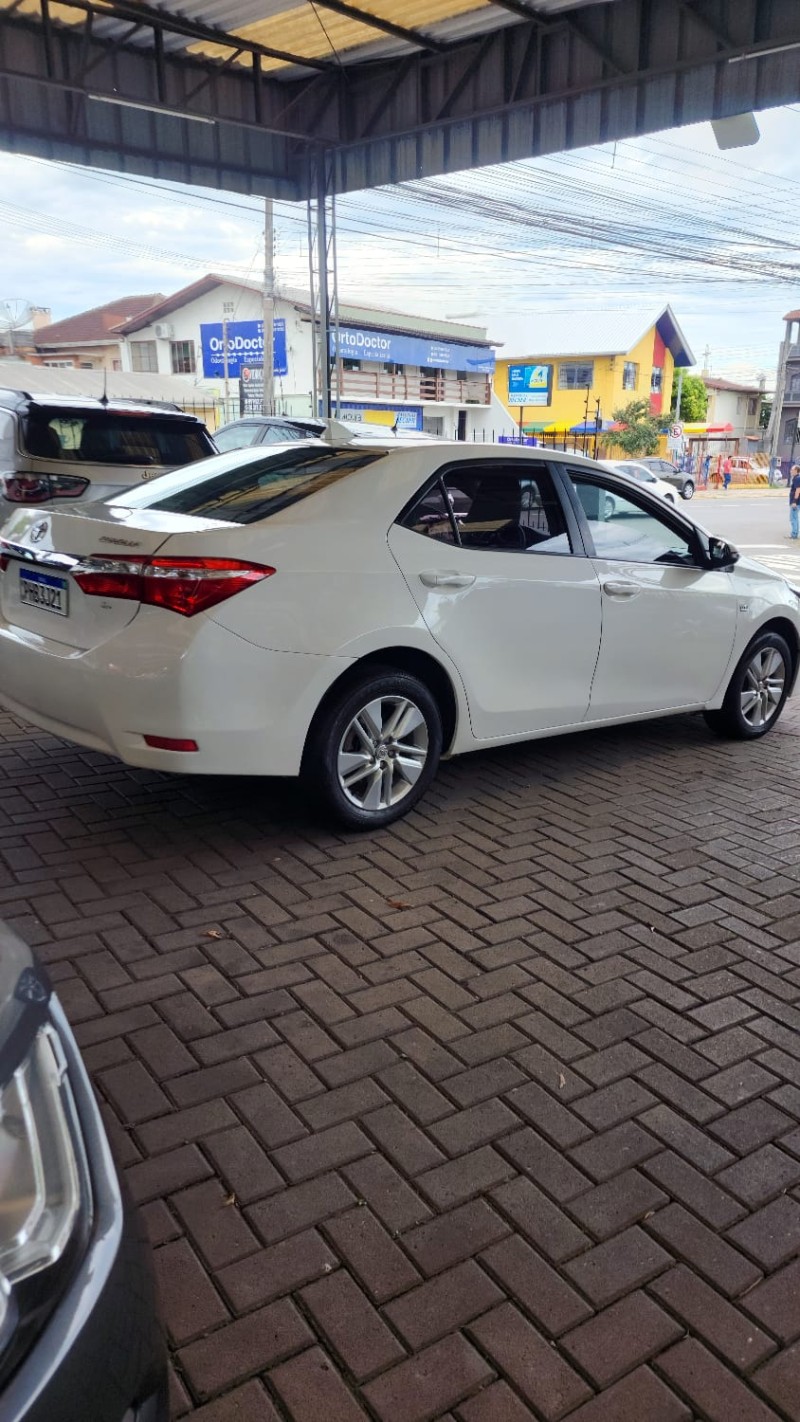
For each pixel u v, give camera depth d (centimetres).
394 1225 220
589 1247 216
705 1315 201
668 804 475
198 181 1212
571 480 477
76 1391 118
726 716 581
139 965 315
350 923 346
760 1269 212
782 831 446
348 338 3678
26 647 387
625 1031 294
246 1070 269
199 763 355
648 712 525
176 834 412
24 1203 128
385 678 401
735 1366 191
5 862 380
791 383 5906
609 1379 187
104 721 359
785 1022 302
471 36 1027
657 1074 275
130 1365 129
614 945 340
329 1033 286
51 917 340
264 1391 182
